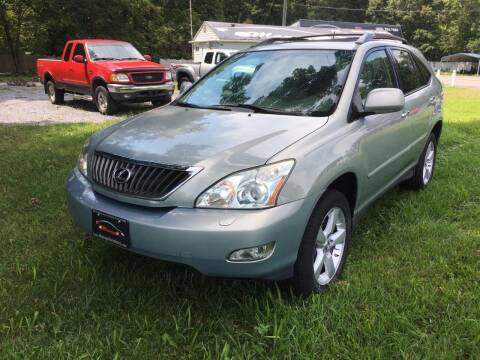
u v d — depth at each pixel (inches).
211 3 2294.5
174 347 102.6
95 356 99.6
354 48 154.9
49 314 114.0
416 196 199.3
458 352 99.1
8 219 173.2
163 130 129.1
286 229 105.5
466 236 156.9
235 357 98.5
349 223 133.0
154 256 109.0
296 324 106.7
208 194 105.7
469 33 2384.4
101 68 452.4
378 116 148.9
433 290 123.2
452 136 326.6
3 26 1190.9
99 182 121.9
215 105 153.3
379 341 102.7
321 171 113.8
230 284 127.6
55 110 496.7
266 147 112.5
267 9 2778.1
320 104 137.3
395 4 2509.8
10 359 98.7
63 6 1243.2
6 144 295.3
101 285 126.3
